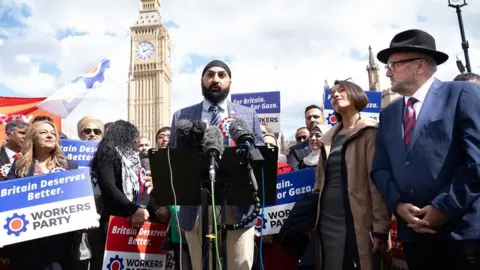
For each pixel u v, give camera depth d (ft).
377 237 12.59
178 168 11.16
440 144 10.99
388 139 12.34
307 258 14.62
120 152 16.49
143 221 15.72
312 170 17.48
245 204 11.22
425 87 12.06
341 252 13.04
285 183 17.58
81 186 14.90
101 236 16.72
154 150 11.18
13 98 31.32
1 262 15.76
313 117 22.53
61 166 15.97
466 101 10.91
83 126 23.21
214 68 14.23
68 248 14.96
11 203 13.91
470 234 10.11
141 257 16.21
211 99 14.28
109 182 15.83
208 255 10.70
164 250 16.78
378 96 26.08
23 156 15.40
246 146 10.61
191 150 10.98
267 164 11.14
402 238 11.82
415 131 11.50
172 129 14.92
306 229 14.47
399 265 14.92
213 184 10.34
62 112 27.78
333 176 13.92
